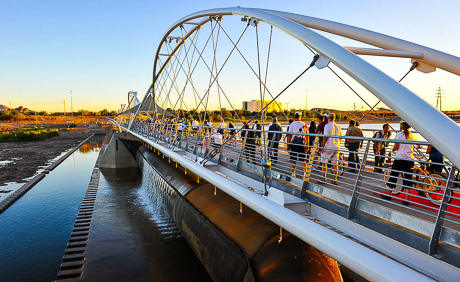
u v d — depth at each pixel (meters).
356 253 3.16
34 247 12.96
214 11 10.88
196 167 8.03
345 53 3.90
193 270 9.80
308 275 4.86
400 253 3.50
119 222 14.62
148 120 30.06
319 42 4.43
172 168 15.79
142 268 9.97
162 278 9.36
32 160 38.88
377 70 3.37
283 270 5.11
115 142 32.41
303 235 3.83
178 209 11.23
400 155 5.70
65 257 10.78
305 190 5.07
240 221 7.37
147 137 20.08
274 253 5.62
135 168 32.09
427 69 6.11
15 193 21.45
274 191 5.19
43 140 70.56
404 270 2.81
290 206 4.82
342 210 4.30
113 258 10.66
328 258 5.36
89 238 12.60
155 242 12.00
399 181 6.38
